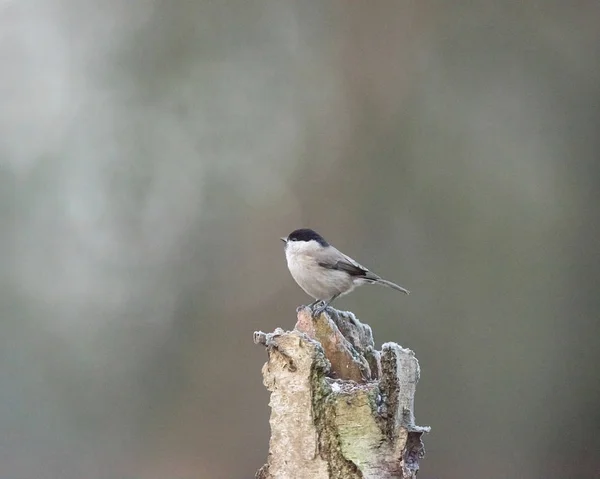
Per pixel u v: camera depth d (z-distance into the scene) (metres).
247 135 15.39
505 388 11.34
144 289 14.76
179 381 14.23
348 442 3.88
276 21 15.77
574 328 11.03
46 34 15.52
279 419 3.99
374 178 14.05
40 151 15.09
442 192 13.22
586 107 12.26
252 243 14.78
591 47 12.68
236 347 14.20
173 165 15.30
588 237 11.37
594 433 10.45
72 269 14.84
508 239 12.18
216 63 15.84
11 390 14.01
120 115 15.53
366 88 14.67
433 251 12.94
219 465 12.94
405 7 14.62
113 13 15.74
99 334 14.57
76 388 14.26
